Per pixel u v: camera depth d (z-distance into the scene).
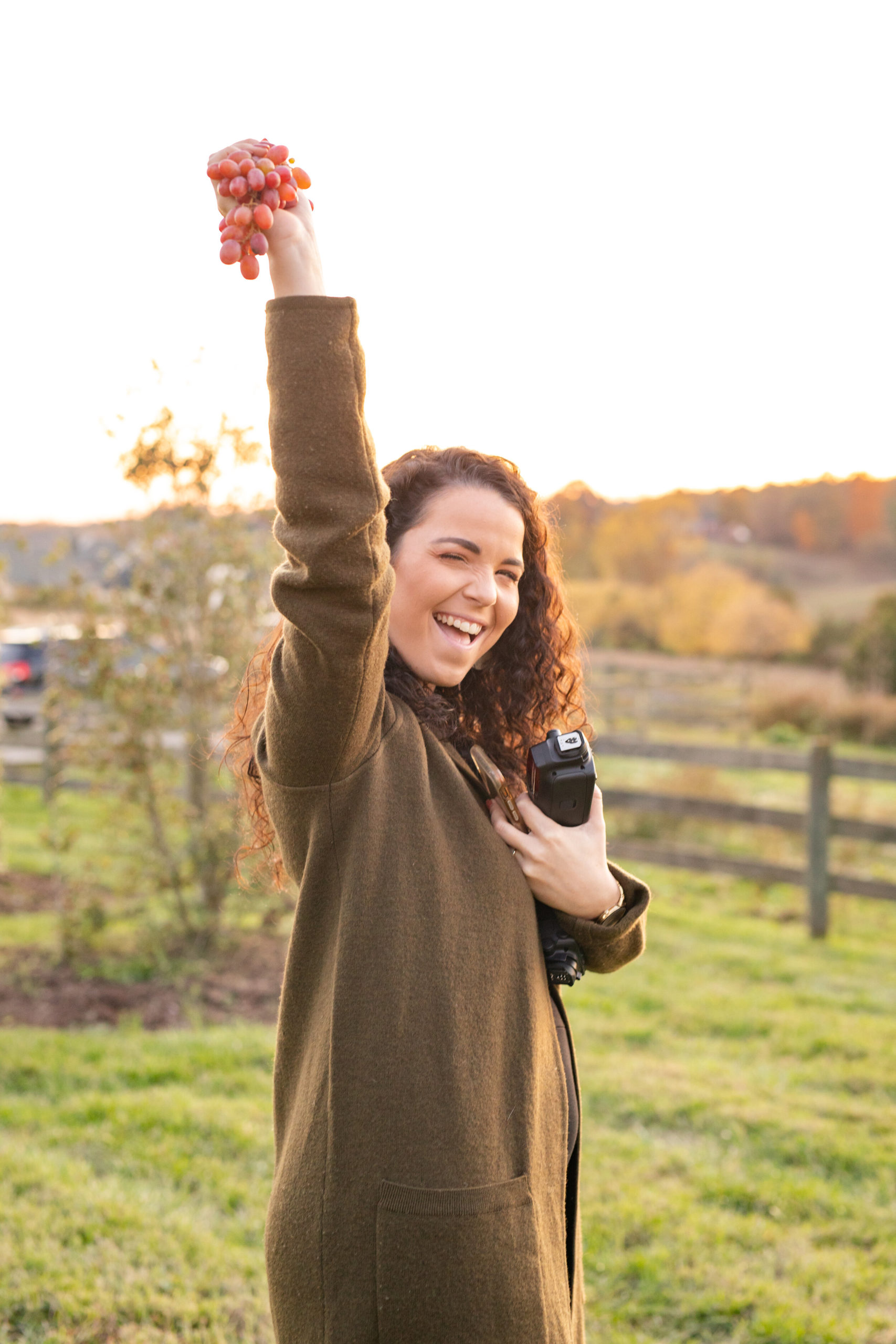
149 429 4.93
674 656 28.72
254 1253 2.76
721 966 5.75
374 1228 1.10
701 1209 3.09
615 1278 2.75
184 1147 3.31
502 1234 1.13
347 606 1.12
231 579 5.20
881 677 18.03
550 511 1.70
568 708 1.76
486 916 1.23
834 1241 2.97
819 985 5.45
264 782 1.28
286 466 1.12
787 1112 3.76
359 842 1.18
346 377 1.14
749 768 6.88
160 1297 2.54
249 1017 4.61
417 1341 1.09
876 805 10.59
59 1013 4.56
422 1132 1.11
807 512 46.12
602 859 1.37
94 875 5.69
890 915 7.39
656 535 36.72
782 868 6.75
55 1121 3.47
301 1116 1.18
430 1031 1.14
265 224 1.12
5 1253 2.66
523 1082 1.20
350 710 1.15
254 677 1.62
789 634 26.00
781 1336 2.52
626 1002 5.05
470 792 1.33
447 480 1.38
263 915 5.42
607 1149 3.46
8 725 11.34
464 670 1.42
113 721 5.20
